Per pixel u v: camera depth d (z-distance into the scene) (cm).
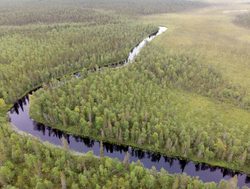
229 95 10356
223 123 8894
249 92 10675
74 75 12162
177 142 7850
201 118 9081
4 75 10994
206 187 6278
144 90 9906
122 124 8294
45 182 6241
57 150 7288
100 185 6450
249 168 7425
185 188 6400
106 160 6819
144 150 8069
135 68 11438
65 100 9344
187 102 9944
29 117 9469
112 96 9400
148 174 6538
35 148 7238
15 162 7075
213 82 10912
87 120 8781
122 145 8250
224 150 7506
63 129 8812
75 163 7038
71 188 6356
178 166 7731
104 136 8431
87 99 9469
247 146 7575
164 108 8931
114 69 11700
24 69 11531
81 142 8531
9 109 9862
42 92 10056
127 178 6531
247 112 9588
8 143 7394
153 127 8112
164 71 11575
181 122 8581
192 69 11800
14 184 6506
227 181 6519
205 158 7612
